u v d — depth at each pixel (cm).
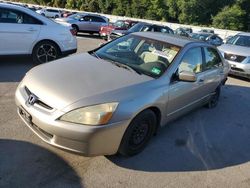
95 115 353
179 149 470
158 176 394
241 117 661
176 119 541
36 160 385
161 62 472
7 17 766
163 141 486
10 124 466
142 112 402
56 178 359
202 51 565
